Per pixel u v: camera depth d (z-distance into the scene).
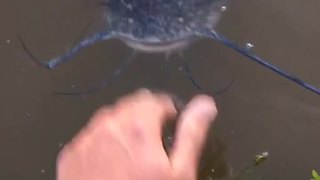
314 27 0.48
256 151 0.46
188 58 0.48
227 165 0.44
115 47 0.48
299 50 0.48
